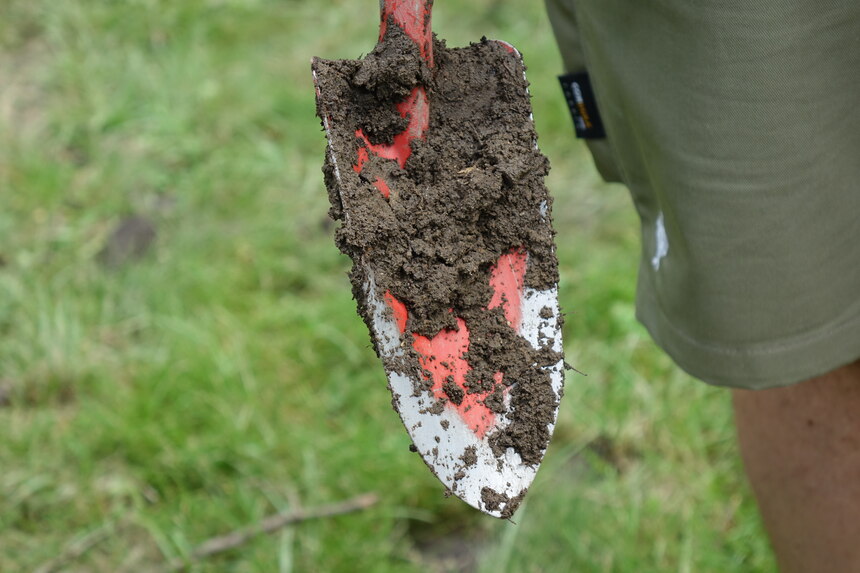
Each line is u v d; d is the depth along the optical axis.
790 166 1.12
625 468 2.15
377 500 2.06
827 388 1.40
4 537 2.01
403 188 1.18
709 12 1.06
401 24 1.17
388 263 1.15
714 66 1.08
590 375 2.30
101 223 2.79
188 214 2.80
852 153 1.13
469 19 3.53
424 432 1.11
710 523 2.03
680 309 1.27
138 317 2.46
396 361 1.12
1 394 2.30
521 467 1.12
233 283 2.57
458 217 1.17
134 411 2.21
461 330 1.17
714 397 2.26
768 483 1.52
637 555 1.96
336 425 2.22
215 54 3.42
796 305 1.20
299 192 2.88
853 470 1.40
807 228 1.15
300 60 3.40
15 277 2.58
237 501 2.06
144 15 3.58
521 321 1.18
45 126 3.14
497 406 1.14
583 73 1.38
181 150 3.04
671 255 1.27
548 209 1.19
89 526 2.04
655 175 1.21
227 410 2.21
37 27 3.61
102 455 2.16
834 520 1.43
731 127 1.11
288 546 1.96
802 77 1.07
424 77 1.18
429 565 2.01
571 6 1.34
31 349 2.37
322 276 2.60
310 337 2.40
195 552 1.97
